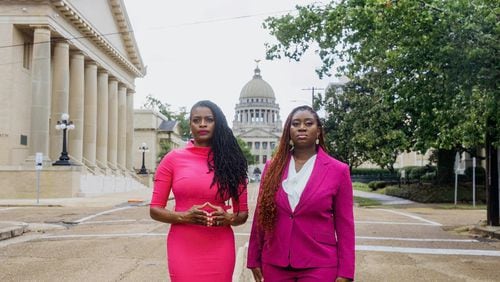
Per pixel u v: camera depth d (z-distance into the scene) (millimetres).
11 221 17391
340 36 16734
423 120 15969
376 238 13820
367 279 8492
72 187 35000
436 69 13406
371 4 13094
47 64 37906
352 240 3826
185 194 3920
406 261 10312
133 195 39469
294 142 3953
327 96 40531
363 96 34562
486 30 12750
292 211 3793
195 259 3857
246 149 112062
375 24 13688
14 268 9375
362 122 34375
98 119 51812
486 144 15938
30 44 41312
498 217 15664
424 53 13555
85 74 48844
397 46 14484
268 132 153250
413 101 15375
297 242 3768
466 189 32844
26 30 39469
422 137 18078
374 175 72375
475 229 15508
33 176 34688
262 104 167000
